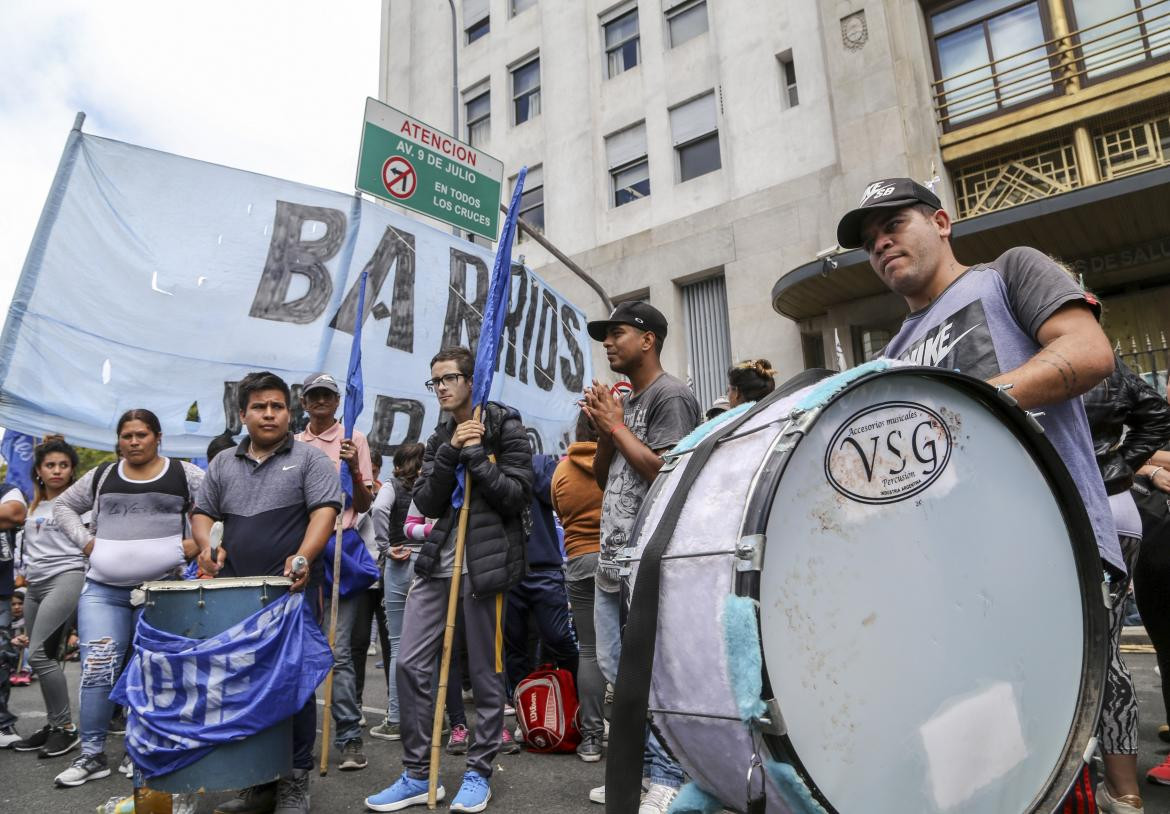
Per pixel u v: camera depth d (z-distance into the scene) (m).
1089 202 8.28
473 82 18.59
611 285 14.91
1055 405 1.82
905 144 11.52
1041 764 1.39
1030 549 1.45
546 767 3.55
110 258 5.12
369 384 6.28
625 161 15.67
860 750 1.22
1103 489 1.84
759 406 1.55
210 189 5.65
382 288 6.46
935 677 1.31
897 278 2.06
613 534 2.88
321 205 6.20
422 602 3.18
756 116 13.76
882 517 1.31
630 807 1.33
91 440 4.83
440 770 3.49
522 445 3.31
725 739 1.28
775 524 1.21
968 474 1.41
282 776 2.71
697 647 1.32
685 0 15.27
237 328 5.55
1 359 4.60
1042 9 11.15
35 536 4.30
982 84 11.48
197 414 5.26
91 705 3.59
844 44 12.22
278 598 2.78
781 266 12.88
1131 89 9.91
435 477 3.17
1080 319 1.68
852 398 1.32
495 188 7.57
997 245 9.36
